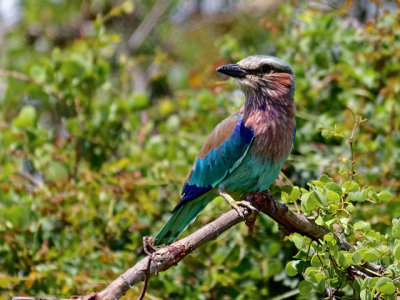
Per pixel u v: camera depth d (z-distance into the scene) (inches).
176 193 476.1
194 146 506.9
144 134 533.0
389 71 498.0
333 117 488.1
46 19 735.1
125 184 459.2
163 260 293.7
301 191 325.4
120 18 742.5
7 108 616.7
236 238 435.8
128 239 471.8
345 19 542.9
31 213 463.8
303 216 342.0
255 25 684.7
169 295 440.5
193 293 432.1
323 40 512.1
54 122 621.3
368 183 442.0
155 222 466.3
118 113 533.6
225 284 428.1
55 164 513.7
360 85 498.3
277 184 444.5
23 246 451.8
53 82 547.5
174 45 717.9
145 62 709.9
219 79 532.1
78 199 465.1
